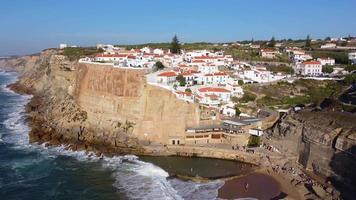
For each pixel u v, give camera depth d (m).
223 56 197.62
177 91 119.69
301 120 98.88
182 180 87.12
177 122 113.50
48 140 120.00
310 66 170.00
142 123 115.94
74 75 154.38
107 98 126.69
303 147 92.88
